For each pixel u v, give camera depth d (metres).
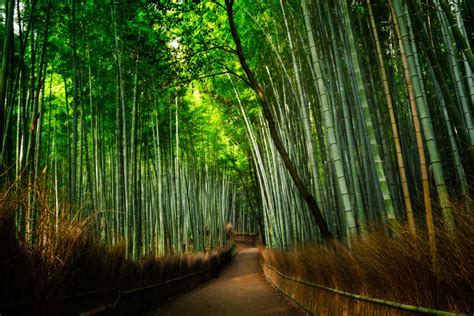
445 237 2.13
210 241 17.03
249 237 34.28
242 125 13.59
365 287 3.27
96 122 8.92
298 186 5.77
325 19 6.05
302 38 6.78
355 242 3.63
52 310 2.71
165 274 8.11
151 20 6.90
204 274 13.23
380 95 5.90
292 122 8.29
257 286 10.62
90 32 7.96
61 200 3.29
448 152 4.81
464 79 4.04
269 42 8.05
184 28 7.12
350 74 5.18
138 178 9.23
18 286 2.34
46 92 9.98
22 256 2.41
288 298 7.39
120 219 7.41
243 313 5.95
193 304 7.35
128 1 6.86
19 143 5.16
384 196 3.71
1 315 2.12
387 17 5.55
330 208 6.24
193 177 14.85
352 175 4.90
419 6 3.72
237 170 21.48
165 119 12.08
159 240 11.16
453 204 2.25
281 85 9.12
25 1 6.02
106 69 8.76
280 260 8.55
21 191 2.65
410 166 5.34
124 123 7.78
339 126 5.63
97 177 8.80
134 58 8.01
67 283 3.21
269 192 11.45
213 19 7.79
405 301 2.54
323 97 4.66
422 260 2.29
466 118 4.09
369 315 3.10
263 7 8.12
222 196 21.72
